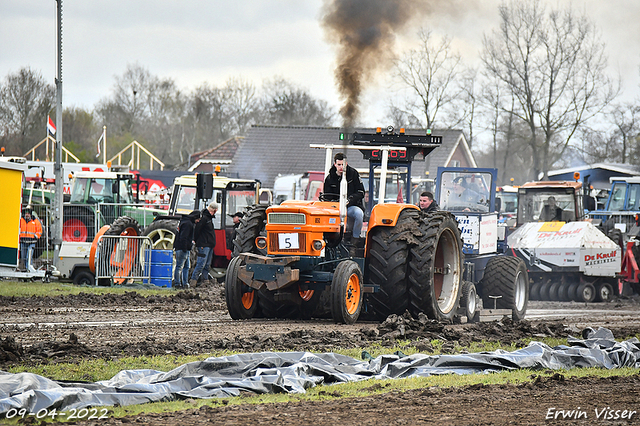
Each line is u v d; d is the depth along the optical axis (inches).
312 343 1010.7
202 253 2192.4
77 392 668.1
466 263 1572.3
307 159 6491.1
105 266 2150.6
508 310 1576.0
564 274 2630.4
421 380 813.2
